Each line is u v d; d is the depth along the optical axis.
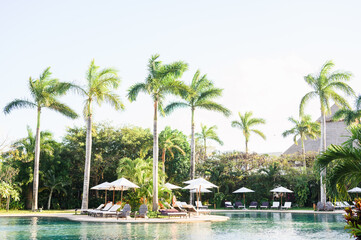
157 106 23.81
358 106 24.64
